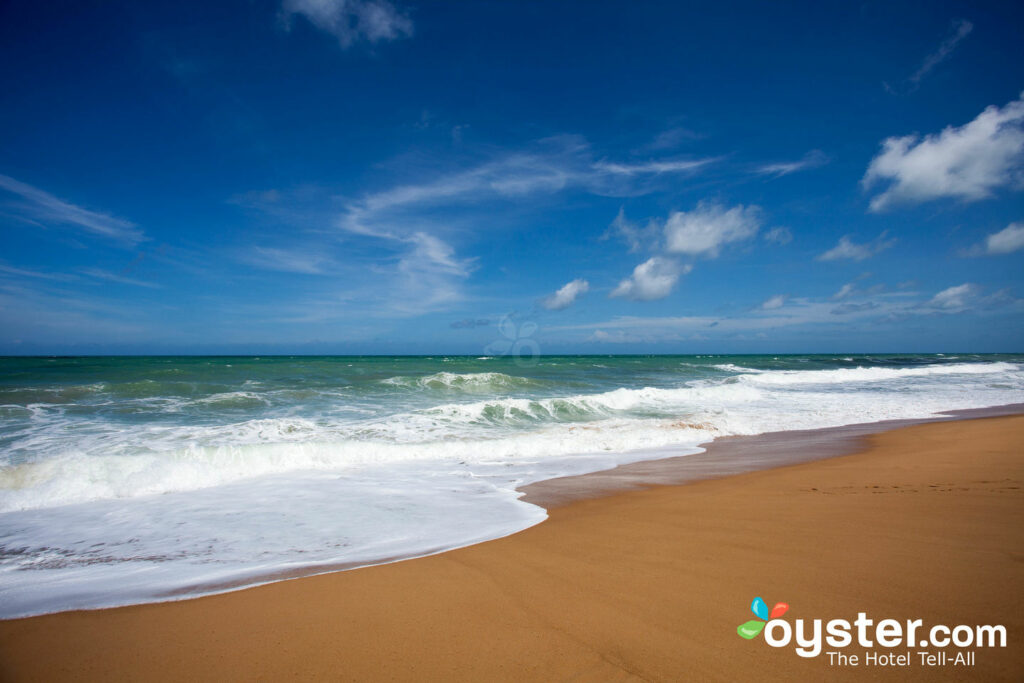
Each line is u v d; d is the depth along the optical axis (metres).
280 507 5.30
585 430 11.08
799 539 3.63
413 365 35.28
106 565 3.68
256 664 2.20
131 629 2.58
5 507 5.33
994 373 31.77
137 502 5.54
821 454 8.52
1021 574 2.85
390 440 9.52
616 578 3.05
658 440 10.14
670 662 2.09
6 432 9.39
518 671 2.06
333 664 2.17
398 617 2.61
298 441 9.16
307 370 27.25
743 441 10.16
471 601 2.79
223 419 11.27
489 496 5.81
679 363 46.50
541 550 3.67
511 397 17.05
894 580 2.82
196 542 4.18
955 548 3.31
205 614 2.73
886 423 12.31
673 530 4.06
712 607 2.59
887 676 1.94
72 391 15.49
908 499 4.77
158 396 15.05
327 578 3.22
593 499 5.61
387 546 3.96
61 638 2.50
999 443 8.49
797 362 52.41
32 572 3.55
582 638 2.32
